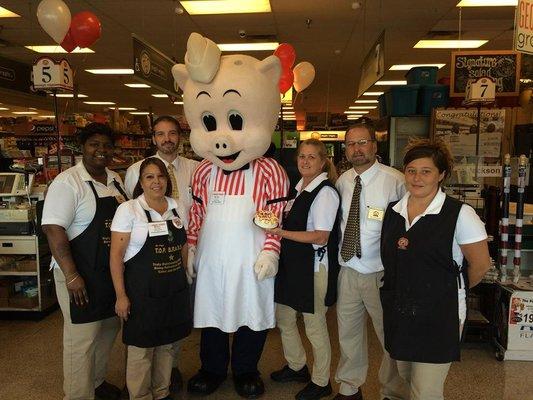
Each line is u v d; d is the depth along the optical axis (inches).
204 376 103.5
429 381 68.2
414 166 67.6
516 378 109.9
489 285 131.9
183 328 90.7
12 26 273.6
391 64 383.2
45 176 156.9
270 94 93.3
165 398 93.2
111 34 289.0
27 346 127.3
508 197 123.5
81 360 88.2
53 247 83.4
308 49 336.5
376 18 259.4
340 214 92.4
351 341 91.2
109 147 90.8
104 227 88.0
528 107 229.3
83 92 522.3
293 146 203.9
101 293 87.6
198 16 254.1
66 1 226.8
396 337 68.9
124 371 113.2
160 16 253.9
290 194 97.7
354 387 92.6
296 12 249.0
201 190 99.8
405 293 67.9
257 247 95.0
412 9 243.0
